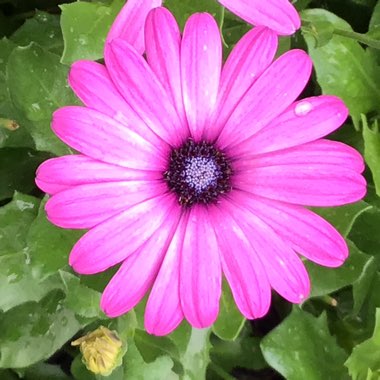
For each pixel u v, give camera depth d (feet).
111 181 0.37
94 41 0.43
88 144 0.36
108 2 0.46
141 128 0.37
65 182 0.36
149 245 0.38
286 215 0.39
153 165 0.38
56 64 0.44
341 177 0.38
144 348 0.45
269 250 0.39
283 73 0.38
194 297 0.38
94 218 0.36
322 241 0.38
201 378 0.48
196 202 0.40
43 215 0.43
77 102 0.45
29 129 0.44
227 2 0.41
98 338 0.39
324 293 0.47
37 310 0.47
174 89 0.37
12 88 0.44
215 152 0.40
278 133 0.38
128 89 0.36
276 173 0.39
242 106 0.39
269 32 0.37
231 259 0.39
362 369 0.48
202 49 0.37
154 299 0.38
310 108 0.38
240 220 0.39
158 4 0.41
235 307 0.45
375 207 0.48
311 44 0.48
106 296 0.37
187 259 0.39
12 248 0.45
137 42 0.41
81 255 0.36
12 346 0.46
